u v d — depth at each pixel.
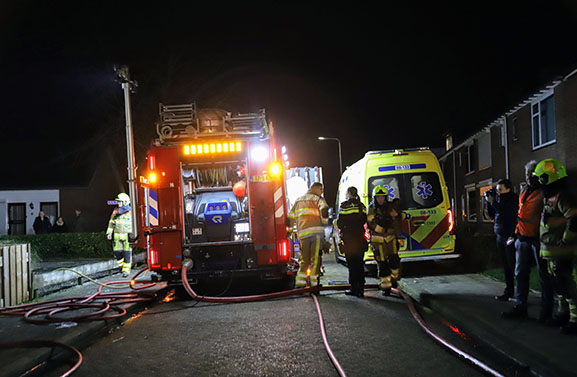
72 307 7.50
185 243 8.71
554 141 16.38
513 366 4.57
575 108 14.83
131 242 11.86
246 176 8.80
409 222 10.15
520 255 5.85
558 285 5.14
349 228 8.27
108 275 12.30
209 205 8.98
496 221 6.95
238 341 5.63
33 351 5.18
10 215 27.64
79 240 15.62
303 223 8.62
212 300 8.09
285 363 4.77
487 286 8.36
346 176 13.13
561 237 5.09
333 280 10.41
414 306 7.33
